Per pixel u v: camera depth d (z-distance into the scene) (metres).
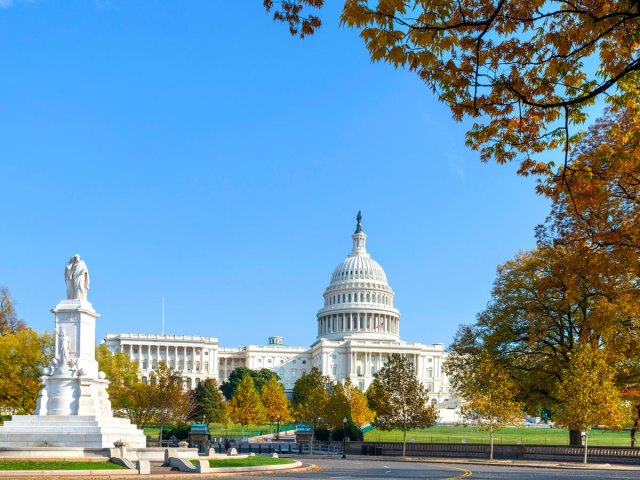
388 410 86.44
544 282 46.44
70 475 38.84
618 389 69.31
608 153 20.77
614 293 35.44
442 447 84.62
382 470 54.19
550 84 18.06
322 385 126.38
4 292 102.88
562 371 68.62
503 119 19.75
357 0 15.68
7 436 48.62
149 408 99.94
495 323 75.31
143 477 40.16
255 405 141.25
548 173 21.59
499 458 79.00
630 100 18.98
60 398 51.72
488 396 74.81
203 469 45.09
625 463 68.62
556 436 126.25
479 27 17.14
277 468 50.91
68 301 53.66
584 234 27.41
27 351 78.25
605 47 17.69
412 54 16.11
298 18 17.44
